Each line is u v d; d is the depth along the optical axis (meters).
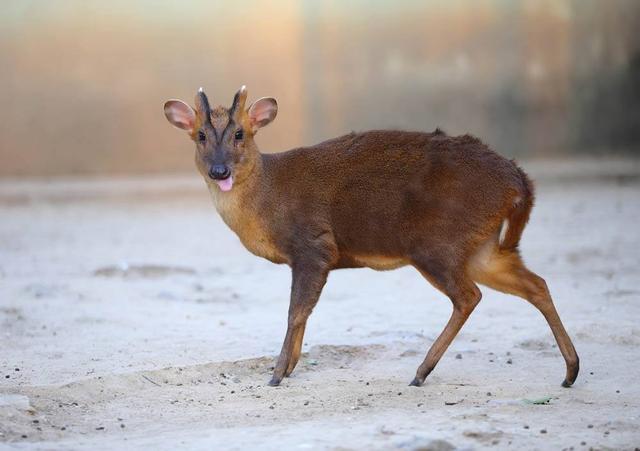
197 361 11.34
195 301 14.94
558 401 9.62
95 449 8.28
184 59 34.91
